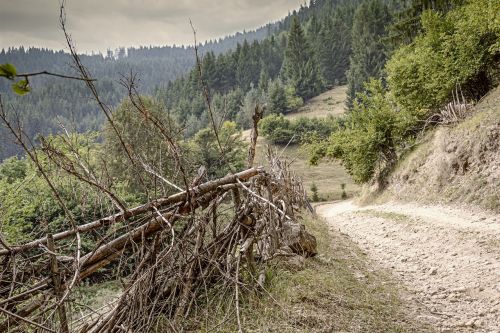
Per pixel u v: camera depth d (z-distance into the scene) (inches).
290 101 3978.8
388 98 916.0
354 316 198.5
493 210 466.0
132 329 156.3
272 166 397.4
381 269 330.3
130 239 158.9
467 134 613.6
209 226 196.4
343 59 4776.1
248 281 203.0
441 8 1115.3
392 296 250.8
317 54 4837.6
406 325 205.5
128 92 136.3
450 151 639.8
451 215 497.0
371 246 428.8
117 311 153.7
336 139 1010.1
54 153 133.6
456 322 218.5
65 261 154.0
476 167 572.7
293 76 4340.6
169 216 171.2
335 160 1084.5
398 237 449.7
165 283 174.2
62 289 141.3
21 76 45.7
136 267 161.9
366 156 921.5
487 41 692.1
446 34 794.2
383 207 748.6
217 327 170.1
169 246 169.8
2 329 132.4
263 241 241.4
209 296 191.8
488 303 239.5
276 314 183.5
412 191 732.0
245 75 5132.9
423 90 815.1
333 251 362.9
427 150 741.3
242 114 2827.3
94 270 154.7
